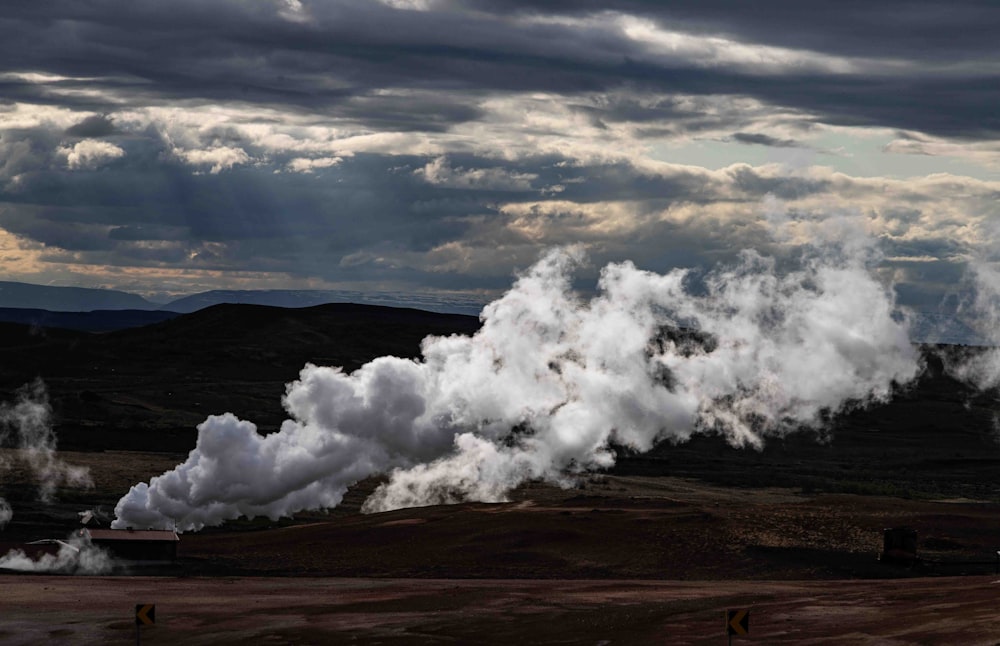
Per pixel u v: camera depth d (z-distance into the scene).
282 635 55.84
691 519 91.50
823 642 47.16
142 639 55.72
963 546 83.88
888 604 55.53
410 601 65.12
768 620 53.03
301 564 83.00
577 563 81.12
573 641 51.81
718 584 71.31
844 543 84.69
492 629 56.09
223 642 54.62
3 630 57.91
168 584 73.25
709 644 48.75
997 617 47.97
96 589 70.62
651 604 60.69
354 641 54.06
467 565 81.31
